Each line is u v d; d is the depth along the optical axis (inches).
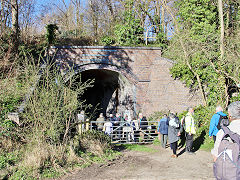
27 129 287.4
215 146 111.0
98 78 813.9
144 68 609.3
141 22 745.0
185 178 211.9
